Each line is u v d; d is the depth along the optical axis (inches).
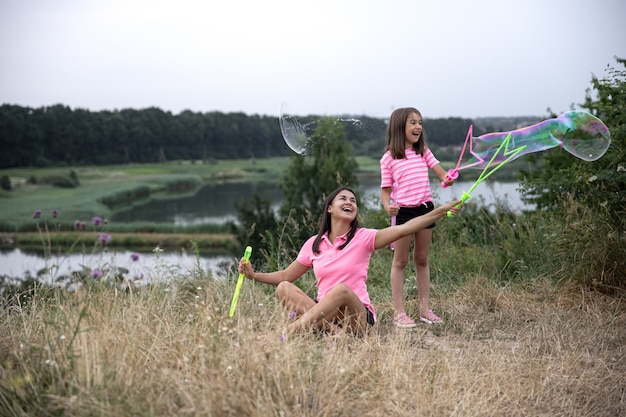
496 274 224.4
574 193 225.5
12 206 2511.1
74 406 98.7
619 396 124.6
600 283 195.8
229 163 3917.3
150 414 97.2
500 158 161.8
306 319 146.4
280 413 99.7
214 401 100.6
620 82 215.3
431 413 109.6
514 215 278.7
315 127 203.8
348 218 162.7
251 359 111.8
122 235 1738.4
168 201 2920.8
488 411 112.3
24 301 174.7
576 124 159.0
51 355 116.7
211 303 158.7
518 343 156.7
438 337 165.0
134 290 173.2
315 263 165.3
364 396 111.2
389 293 212.2
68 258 182.1
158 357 122.8
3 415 102.5
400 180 177.9
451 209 156.1
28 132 3437.5
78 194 2952.8
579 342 152.9
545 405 120.1
